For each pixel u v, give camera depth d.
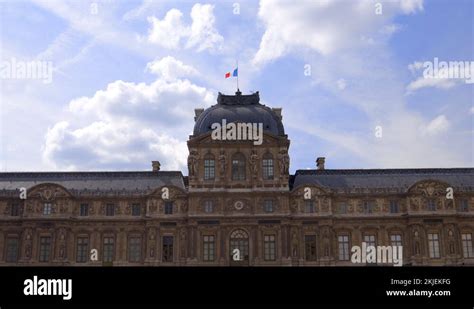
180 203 105.25
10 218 104.44
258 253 102.06
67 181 109.81
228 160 106.56
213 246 103.06
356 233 104.75
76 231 105.00
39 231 103.44
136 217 105.38
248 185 105.44
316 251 103.38
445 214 103.38
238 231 103.56
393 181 109.38
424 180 105.44
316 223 104.12
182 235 103.81
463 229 104.38
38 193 104.81
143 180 110.44
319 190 105.38
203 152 106.88
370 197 106.00
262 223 103.25
